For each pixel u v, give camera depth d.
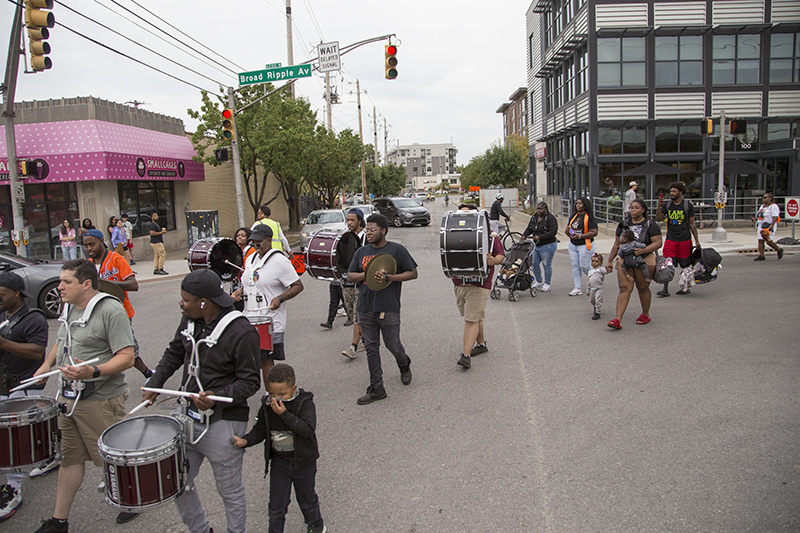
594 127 22.95
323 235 8.04
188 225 18.97
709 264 9.64
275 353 6.00
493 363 6.74
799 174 21.55
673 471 4.11
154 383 3.25
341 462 4.52
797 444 4.39
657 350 6.89
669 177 23.20
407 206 32.25
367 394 5.75
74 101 17.72
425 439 4.85
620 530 3.47
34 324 4.31
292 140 22.58
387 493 4.04
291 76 15.68
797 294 9.47
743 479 3.95
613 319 7.84
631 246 7.65
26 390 4.50
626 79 22.67
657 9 22.16
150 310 11.11
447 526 3.62
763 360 6.30
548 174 31.81
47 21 9.72
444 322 8.90
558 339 7.60
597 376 6.11
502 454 4.52
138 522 3.87
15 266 10.67
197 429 3.14
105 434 3.06
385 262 5.63
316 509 3.51
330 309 8.88
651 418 5.00
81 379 3.42
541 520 3.62
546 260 10.94
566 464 4.30
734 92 22.50
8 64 12.95
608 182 23.42
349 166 40.50
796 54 22.42
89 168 17.12
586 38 23.11
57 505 3.54
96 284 3.69
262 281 5.89
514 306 9.84
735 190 22.94
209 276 3.16
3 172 17.33
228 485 3.25
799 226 19.66
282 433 3.33
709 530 3.42
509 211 35.34
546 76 30.70
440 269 14.91
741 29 22.02
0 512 3.88
